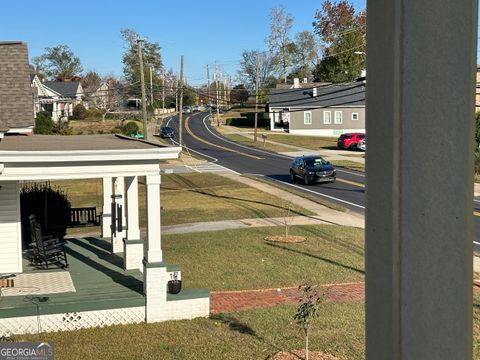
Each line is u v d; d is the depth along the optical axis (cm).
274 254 1548
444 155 194
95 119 8419
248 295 1169
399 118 192
